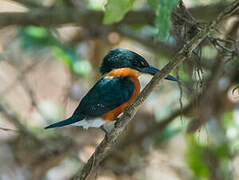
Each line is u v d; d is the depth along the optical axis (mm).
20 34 12094
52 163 12492
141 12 10992
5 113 11594
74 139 12414
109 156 12500
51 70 15312
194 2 12188
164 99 13859
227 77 11539
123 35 12852
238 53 8125
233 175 11867
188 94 10750
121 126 6816
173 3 5812
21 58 13805
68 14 11188
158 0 5812
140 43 12789
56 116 13211
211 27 5844
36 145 12219
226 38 9109
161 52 12172
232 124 12133
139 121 13539
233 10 5816
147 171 13695
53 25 11320
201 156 11750
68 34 13984
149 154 13016
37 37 11789
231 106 11617
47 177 12750
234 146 11836
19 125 11609
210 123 11750
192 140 11852
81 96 13461
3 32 14211
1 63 15039
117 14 6699
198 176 11977
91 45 13805
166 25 5828
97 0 11398
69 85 13438
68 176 12680
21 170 12742
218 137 11812
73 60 11508
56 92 14945
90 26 11867
